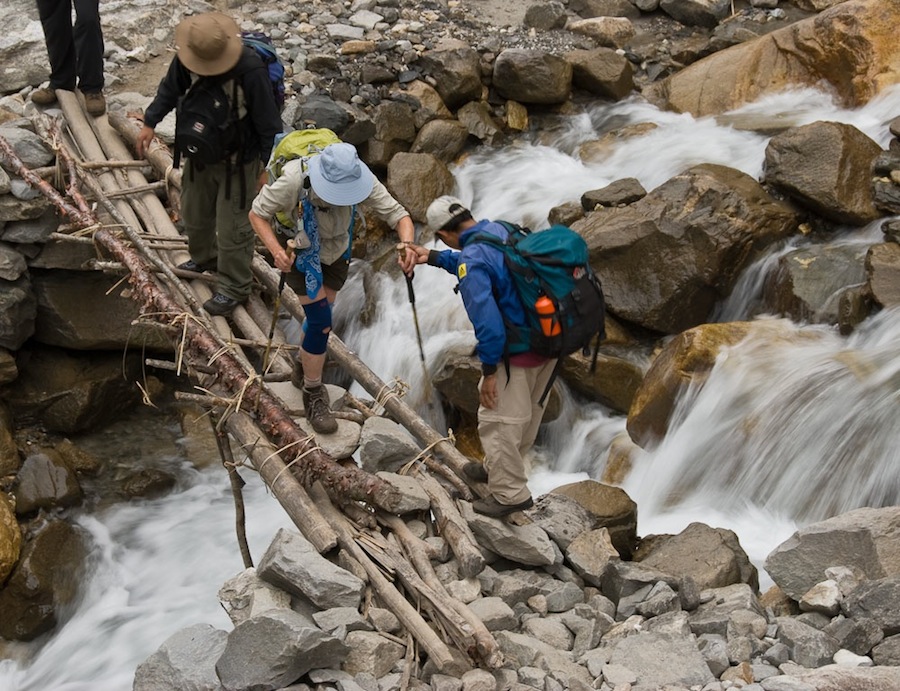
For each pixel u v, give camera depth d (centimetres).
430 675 457
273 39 1053
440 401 797
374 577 495
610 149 965
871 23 939
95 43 832
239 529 606
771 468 653
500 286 464
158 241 739
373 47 1034
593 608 519
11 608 664
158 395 834
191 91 599
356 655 448
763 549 619
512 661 470
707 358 695
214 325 673
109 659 630
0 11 980
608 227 786
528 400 496
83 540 711
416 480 565
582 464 748
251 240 668
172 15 1067
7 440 747
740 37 1057
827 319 723
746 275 780
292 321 852
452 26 1091
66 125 844
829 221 805
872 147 815
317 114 937
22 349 803
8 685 631
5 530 676
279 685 420
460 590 505
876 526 510
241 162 623
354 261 912
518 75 1009
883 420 622
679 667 455
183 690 427
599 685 455
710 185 784
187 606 658
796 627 478
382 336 852
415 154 941
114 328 803
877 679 417
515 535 532
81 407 781
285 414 576
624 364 754
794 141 807
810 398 652
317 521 520
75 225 735
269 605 471
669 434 701
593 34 1094
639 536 643
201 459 786
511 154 996
